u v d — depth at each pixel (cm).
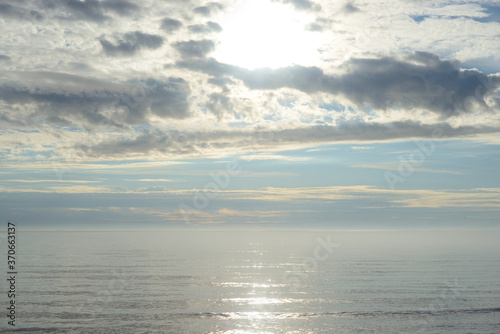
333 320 5831
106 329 5250
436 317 5956
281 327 5491
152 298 7306
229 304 6881
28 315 5900
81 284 8831
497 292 8050
